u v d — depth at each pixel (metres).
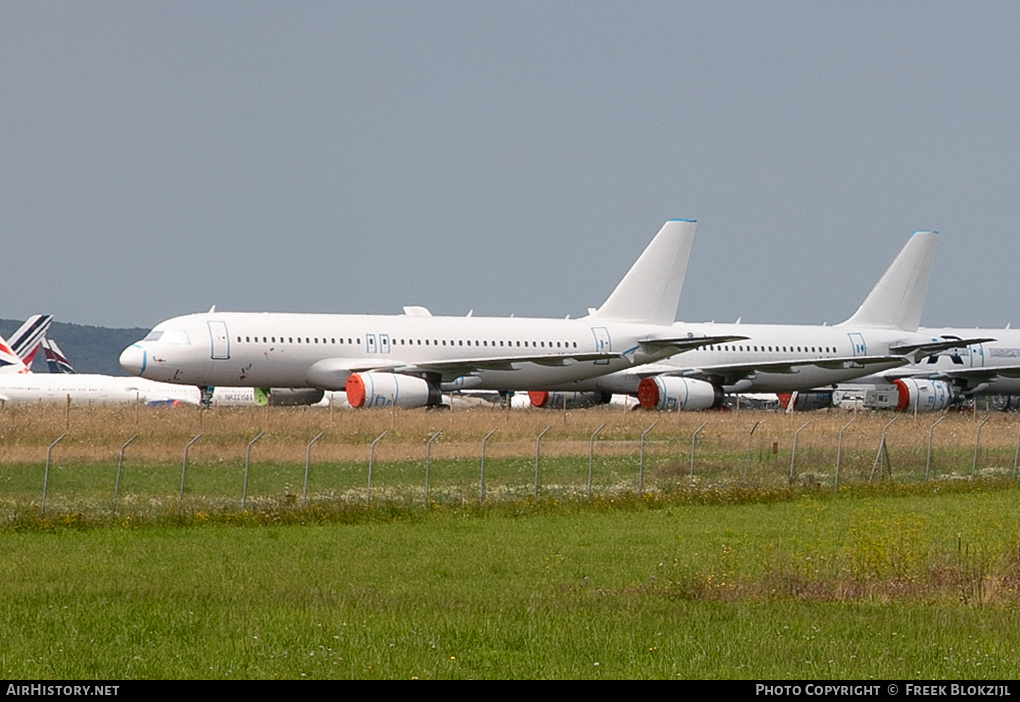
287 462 175.38
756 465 185.75
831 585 93.06
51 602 84.62
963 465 194.12
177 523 127.69
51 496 142.38
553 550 116.25
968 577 94.25
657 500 150.25
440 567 105.88
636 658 70.50
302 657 69.44
